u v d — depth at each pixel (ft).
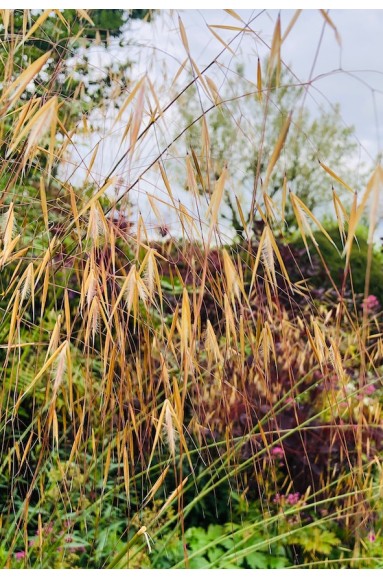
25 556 4.27
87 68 4.76
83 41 4.44
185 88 3.62
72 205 3.68
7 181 4.45
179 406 3.68
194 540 7.32
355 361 6.19
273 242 3.58
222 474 7.55
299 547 7.66
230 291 3.76
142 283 3.60
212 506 7.87
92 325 3.72
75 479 5.21
